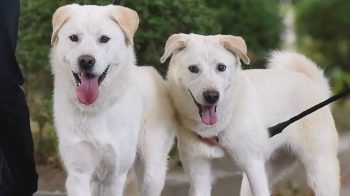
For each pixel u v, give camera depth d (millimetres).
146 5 8234
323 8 17484
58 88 5457
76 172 5422
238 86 5938
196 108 5855
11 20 5402
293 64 7031
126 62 5465
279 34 11898
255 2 11500
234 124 5879
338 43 17562
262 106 6219
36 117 9031
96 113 5332
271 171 6961
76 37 5223
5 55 5410
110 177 5586
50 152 9156
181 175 8336
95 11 5324
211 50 5832
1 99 5582
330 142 6645
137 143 5875
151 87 6094
